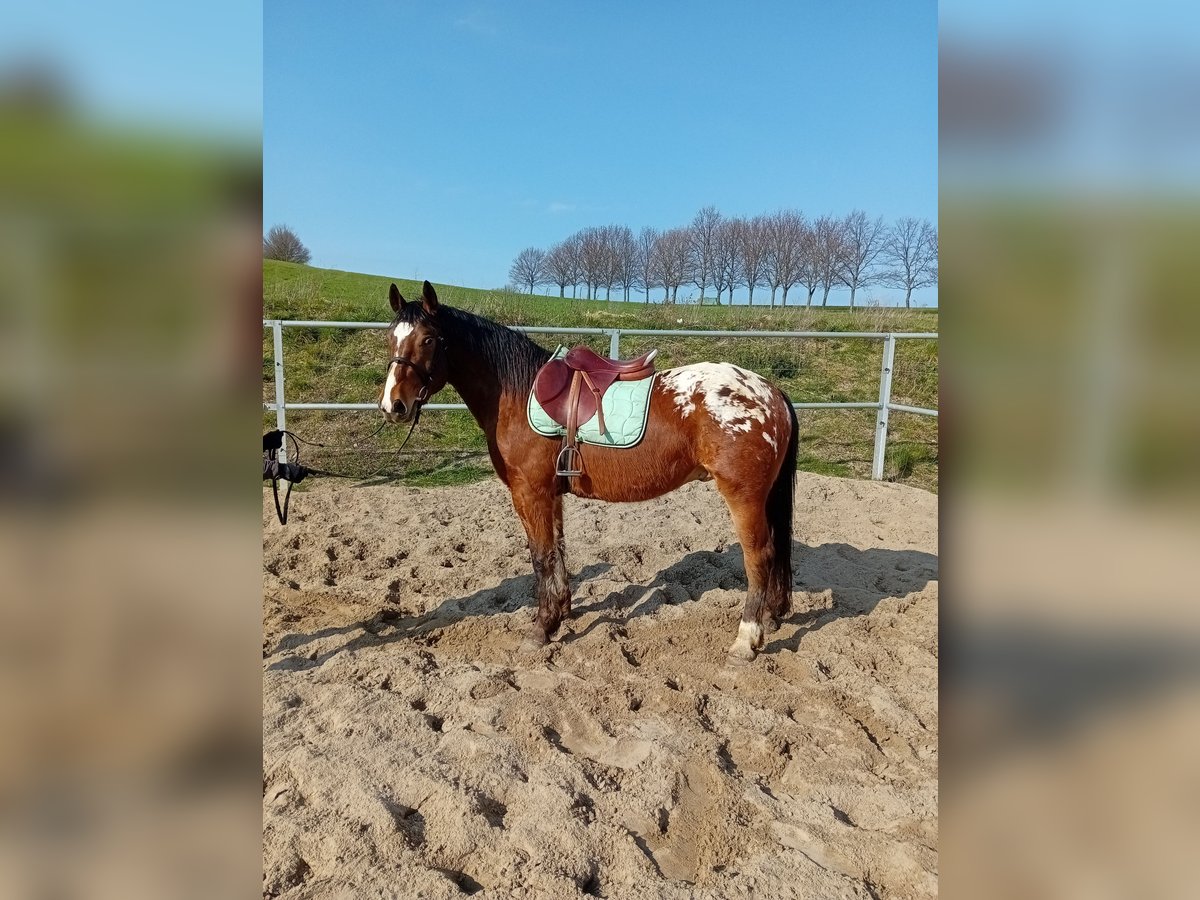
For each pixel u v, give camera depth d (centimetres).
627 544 520
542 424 345
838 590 445
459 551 522
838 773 271
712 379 343
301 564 480
